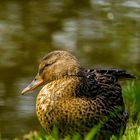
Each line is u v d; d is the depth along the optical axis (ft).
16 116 45.78
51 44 60.13
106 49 58.54
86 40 60.90
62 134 29.48
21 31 63.77
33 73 53.57
